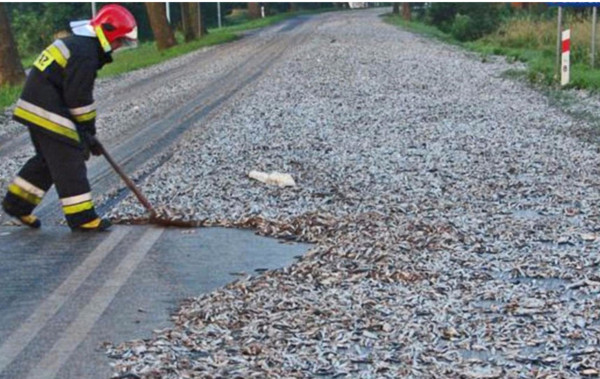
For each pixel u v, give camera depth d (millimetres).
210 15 70000
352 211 9086
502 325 5934
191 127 14953
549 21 38219
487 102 18000
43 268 7355
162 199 9602
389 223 8531
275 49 33500
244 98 18547
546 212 9086
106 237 8297
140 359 5430
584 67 23172
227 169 11094
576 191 9969
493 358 5434
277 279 6953
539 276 7000
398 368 5285
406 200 9531
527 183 10367
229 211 9117
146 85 23484
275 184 10227
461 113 16312
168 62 32312
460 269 7141
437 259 7387
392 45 33875
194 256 7703
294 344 5641
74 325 6074
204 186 10172
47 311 6348
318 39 37719
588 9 34719
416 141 13266
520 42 34781
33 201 8539
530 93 19484
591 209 9156
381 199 9555
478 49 32750
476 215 8906
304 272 7094
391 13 75688
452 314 6141
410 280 6883
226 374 5207
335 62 26438
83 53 8172
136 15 59500
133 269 7324
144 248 7934
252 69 25641
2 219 8992
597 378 5148
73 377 5219
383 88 20203
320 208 9188
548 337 5738
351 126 14703
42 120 8242
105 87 23875
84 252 7809
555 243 7930
